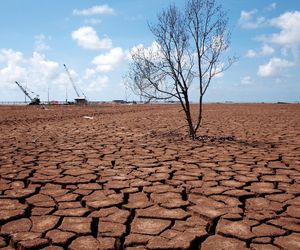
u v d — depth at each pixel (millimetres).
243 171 5355
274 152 7117
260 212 3514
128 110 33938
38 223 3230
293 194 4145
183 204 3762
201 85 9305
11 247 2801
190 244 2783
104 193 4191
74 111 31469
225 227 3107
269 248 2711
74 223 3223
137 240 2852
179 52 8969
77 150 7473
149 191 4273
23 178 4902
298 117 19641
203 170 5430
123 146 8055
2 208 3633
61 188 4453
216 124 14734
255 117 19859
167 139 9344
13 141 9031
